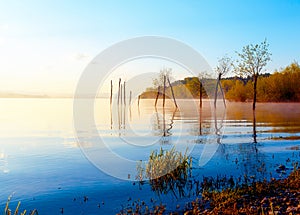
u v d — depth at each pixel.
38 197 12.13
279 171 15.26
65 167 17.08
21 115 65.06
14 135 31.67
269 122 39.03
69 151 22.14
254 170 15.59
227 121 40.78
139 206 10.98
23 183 14.05
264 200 10.62
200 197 11.76
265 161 17.64
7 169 16.72
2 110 88.19
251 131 30.94
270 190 11.84
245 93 79.94
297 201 10.34
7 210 10.41
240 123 38.31
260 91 78.25
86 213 10.45
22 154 21.25
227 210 9.73
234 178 14.18
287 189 11.91
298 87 75.31
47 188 13.22
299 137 26.66
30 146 24.67
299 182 12.50
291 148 21.62
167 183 13.62
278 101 77.44
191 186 13.11
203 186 12.94
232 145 23.23
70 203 11.45
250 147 22.30
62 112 77.69
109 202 11.47
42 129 37.19
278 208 9.68
